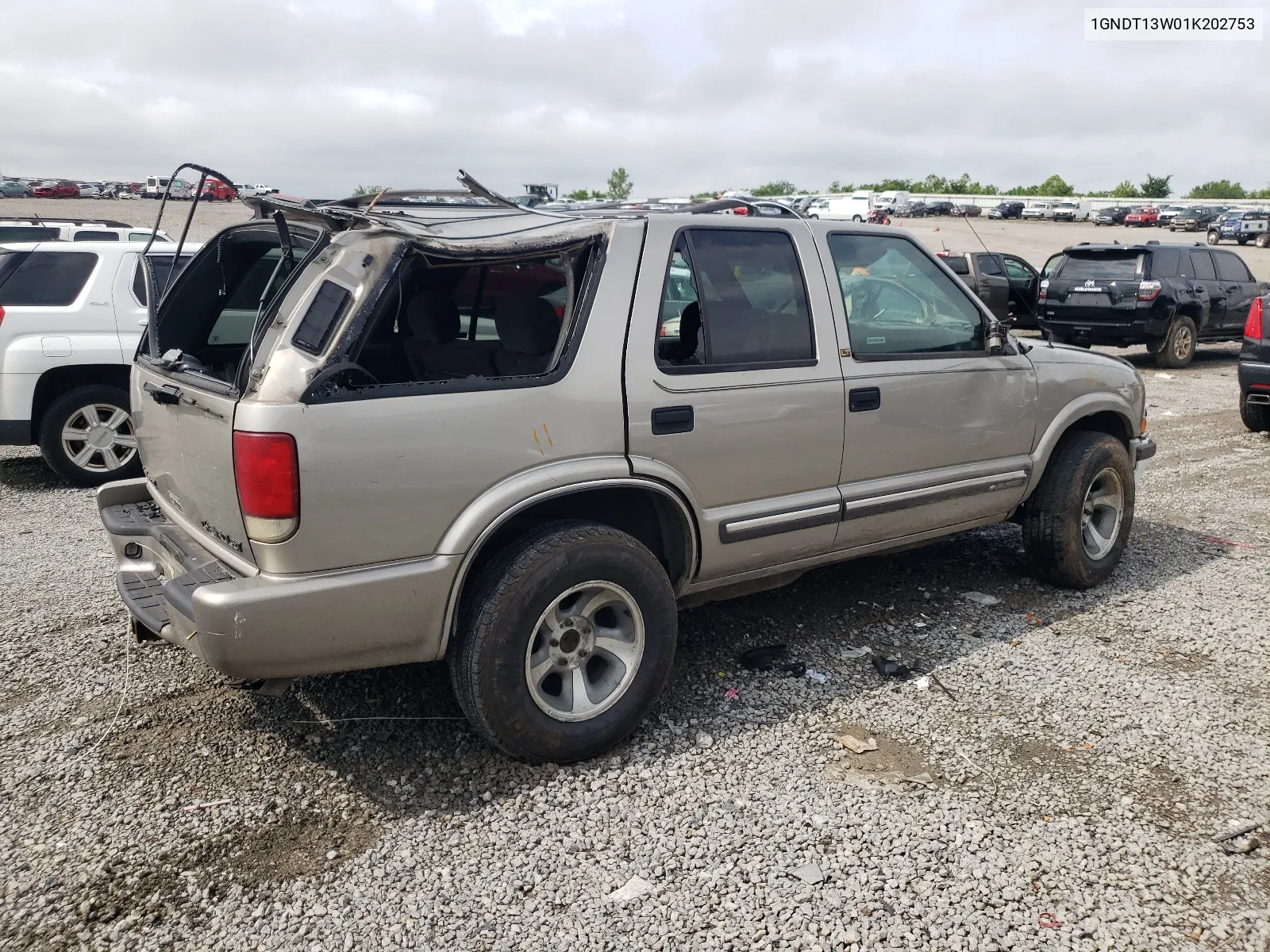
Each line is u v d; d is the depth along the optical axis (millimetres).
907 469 4273
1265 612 4879
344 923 2611
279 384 2816
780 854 2916
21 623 4602
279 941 2543
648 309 3438
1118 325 14484
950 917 2648
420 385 3008
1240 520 6613
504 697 3182
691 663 4227
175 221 33625
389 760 3420
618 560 3346
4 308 6992
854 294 4113
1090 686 4031
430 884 2771
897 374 4145
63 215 35188
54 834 2980
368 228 3025
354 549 2938
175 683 3988
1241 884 2793
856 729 3672
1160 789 3271
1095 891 2760
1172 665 4250
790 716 3771
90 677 4039
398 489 2961
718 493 3664
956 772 3373
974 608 4891
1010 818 3105
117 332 7277
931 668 4203
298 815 3096
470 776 3324
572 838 2988
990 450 4590
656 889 2758
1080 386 4992
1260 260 36438
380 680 4027
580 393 3270
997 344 4527
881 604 4941
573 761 3408
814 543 4043
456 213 3586
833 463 3986
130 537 3705
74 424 7285
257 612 2834
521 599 3158
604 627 3533
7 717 3697
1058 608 4906
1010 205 66000
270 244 3920
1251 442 9375
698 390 3535
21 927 2582
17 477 7734
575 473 3252
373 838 2984
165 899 2697
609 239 3387
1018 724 3719
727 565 3791
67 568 5422
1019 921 2637
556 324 3482
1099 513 5223
